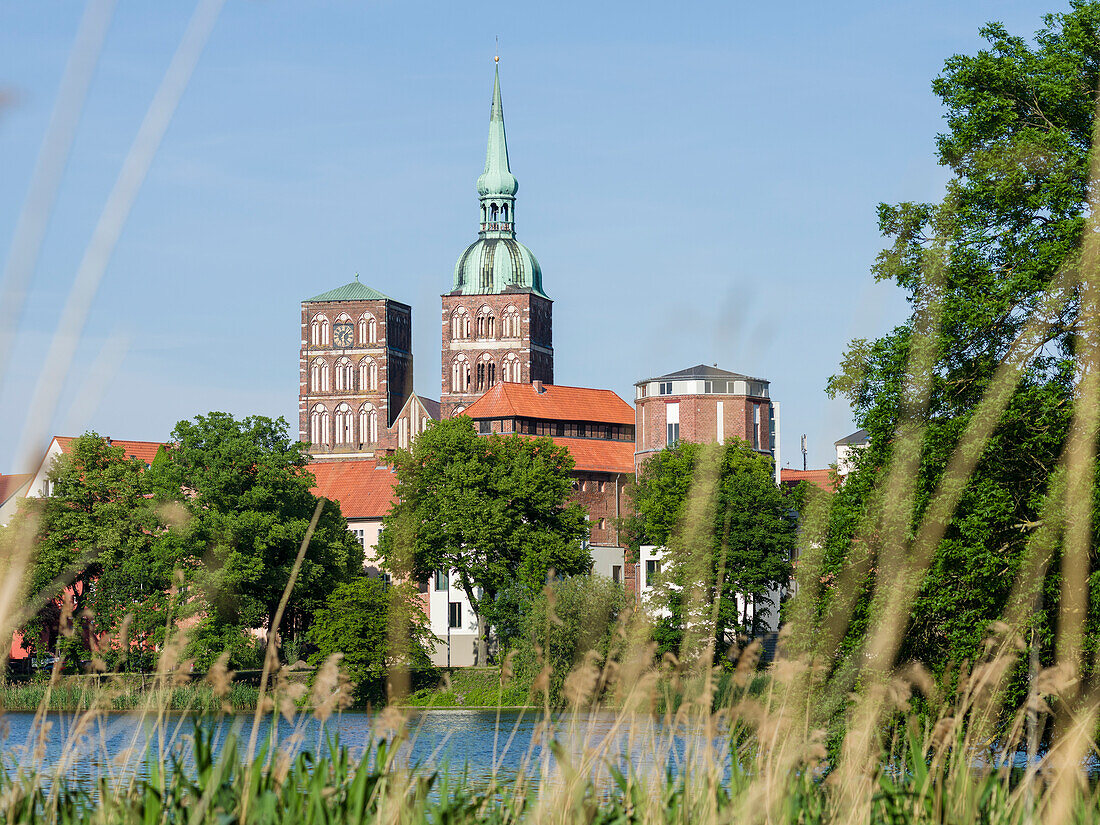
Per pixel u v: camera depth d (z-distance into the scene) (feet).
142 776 57.72
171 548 513.04
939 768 69.97
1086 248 202.08
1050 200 245.24
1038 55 274.77
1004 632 77.66
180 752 56.65
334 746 58.65
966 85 278.05
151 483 580.71
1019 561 200.44
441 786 62.03
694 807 59.88
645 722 58.23
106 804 54.75
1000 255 250.16
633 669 58.23
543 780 59.00
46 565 517.96
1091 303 201.36
